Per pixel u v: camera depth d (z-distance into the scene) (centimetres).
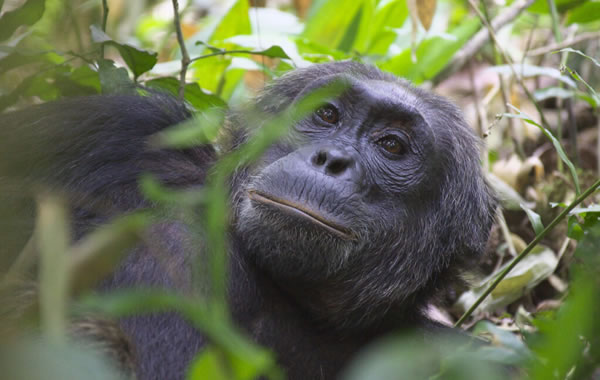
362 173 788
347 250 764
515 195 1202
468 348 527
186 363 681
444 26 1753
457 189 880
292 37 1366
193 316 360
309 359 811
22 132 768
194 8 1939
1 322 573
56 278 310
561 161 1311
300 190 748
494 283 866
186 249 713
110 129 766
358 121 810
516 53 1705
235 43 1298
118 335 614
